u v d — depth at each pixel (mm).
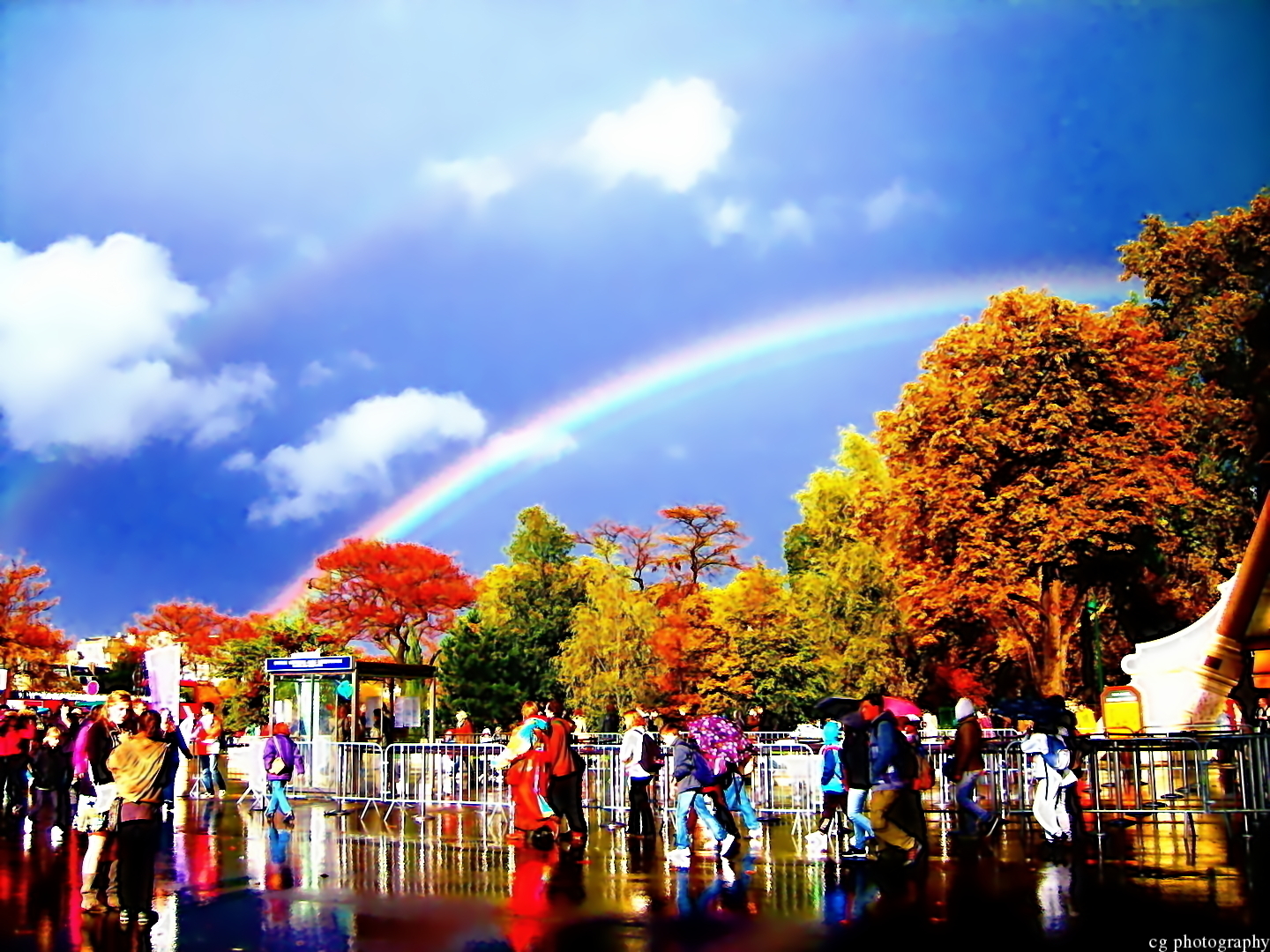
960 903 11766
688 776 15422
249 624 69250
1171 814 20078
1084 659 49125
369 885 13766
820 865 14898
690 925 10922
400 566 70250
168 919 11727
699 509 68938
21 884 14367
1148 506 45000
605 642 55656
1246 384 50438
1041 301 47500
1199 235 51719
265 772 22328
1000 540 46031
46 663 69500
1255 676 29984
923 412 48875
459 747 25672
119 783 11477
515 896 12758
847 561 53906
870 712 14938
